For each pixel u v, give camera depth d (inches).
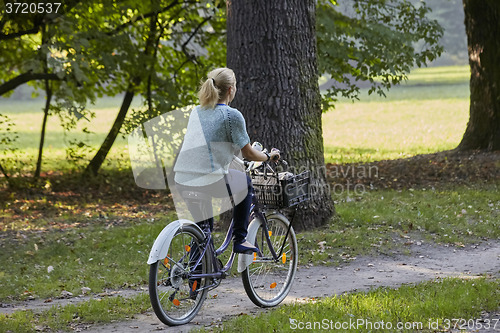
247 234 264.5
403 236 433.4
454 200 573.9
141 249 425.1
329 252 395.2
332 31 737.0
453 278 315.6
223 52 854.5
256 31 431.2
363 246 406.3
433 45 802.8
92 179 815.7
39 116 2103.8
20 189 759.7
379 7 795.4
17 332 244.8
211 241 257.9
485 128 820.6
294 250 293.1
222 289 315.9
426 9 799.7
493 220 483.2
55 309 279.1
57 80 709.9
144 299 291.6
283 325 238.7
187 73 848.9
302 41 440.5
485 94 818.8
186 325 251.1
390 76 805.9
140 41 816.9
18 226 531.8
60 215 600.1
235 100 443.5
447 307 255.9
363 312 255.4
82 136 1514.5
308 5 443.2
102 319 261.7
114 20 763.4
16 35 689.0
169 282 243.1
